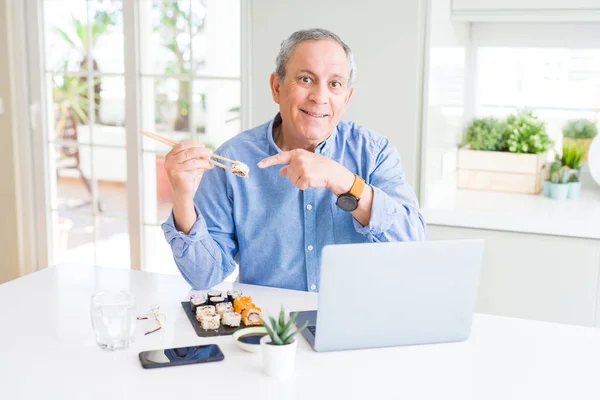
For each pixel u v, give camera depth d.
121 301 1.51
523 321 1.68
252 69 3.09
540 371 1.42
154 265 3.64
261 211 1.94
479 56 3.38
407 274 1.46
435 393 1.31
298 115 1.82
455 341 1.55
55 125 3.71
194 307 1.67
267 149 1.96
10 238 3.80
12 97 3.66
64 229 3.80
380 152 1.96
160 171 3.54
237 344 1.48
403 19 2.83
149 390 1.29
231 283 1.93
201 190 1.98
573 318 2.73
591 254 2.67
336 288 1.42
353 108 2.97
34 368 1.38
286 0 2.98
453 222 2.83
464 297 1.51
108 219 3.71
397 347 1.52
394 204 1.74
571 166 3.17
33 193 3.77
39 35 3.62
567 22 3.21
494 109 3.39
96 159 3.67
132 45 3.45
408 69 2.86
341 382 1.34
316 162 1.66
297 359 1.44
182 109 3.43
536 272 2.75
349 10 2.90
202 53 3.34
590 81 3.21
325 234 1.92
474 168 3.30
